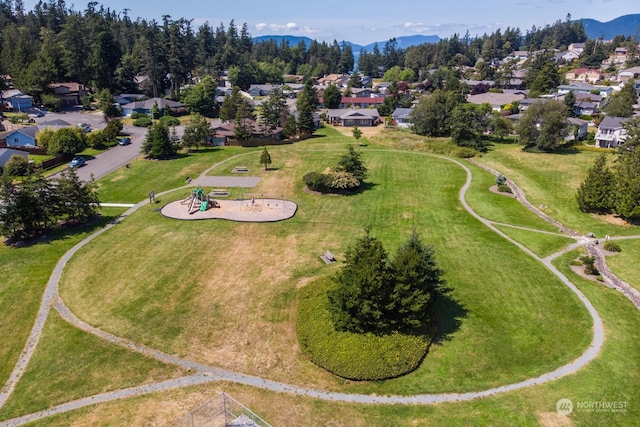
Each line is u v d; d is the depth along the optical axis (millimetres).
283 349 26750
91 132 81875
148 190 56719
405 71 180750
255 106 129500
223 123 101250
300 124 93625
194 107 115875
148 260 37938
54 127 81000
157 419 21578
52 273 35812
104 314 30484
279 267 36844
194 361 25797
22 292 33062
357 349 25422
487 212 50125
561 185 58375
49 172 63156
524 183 59656
